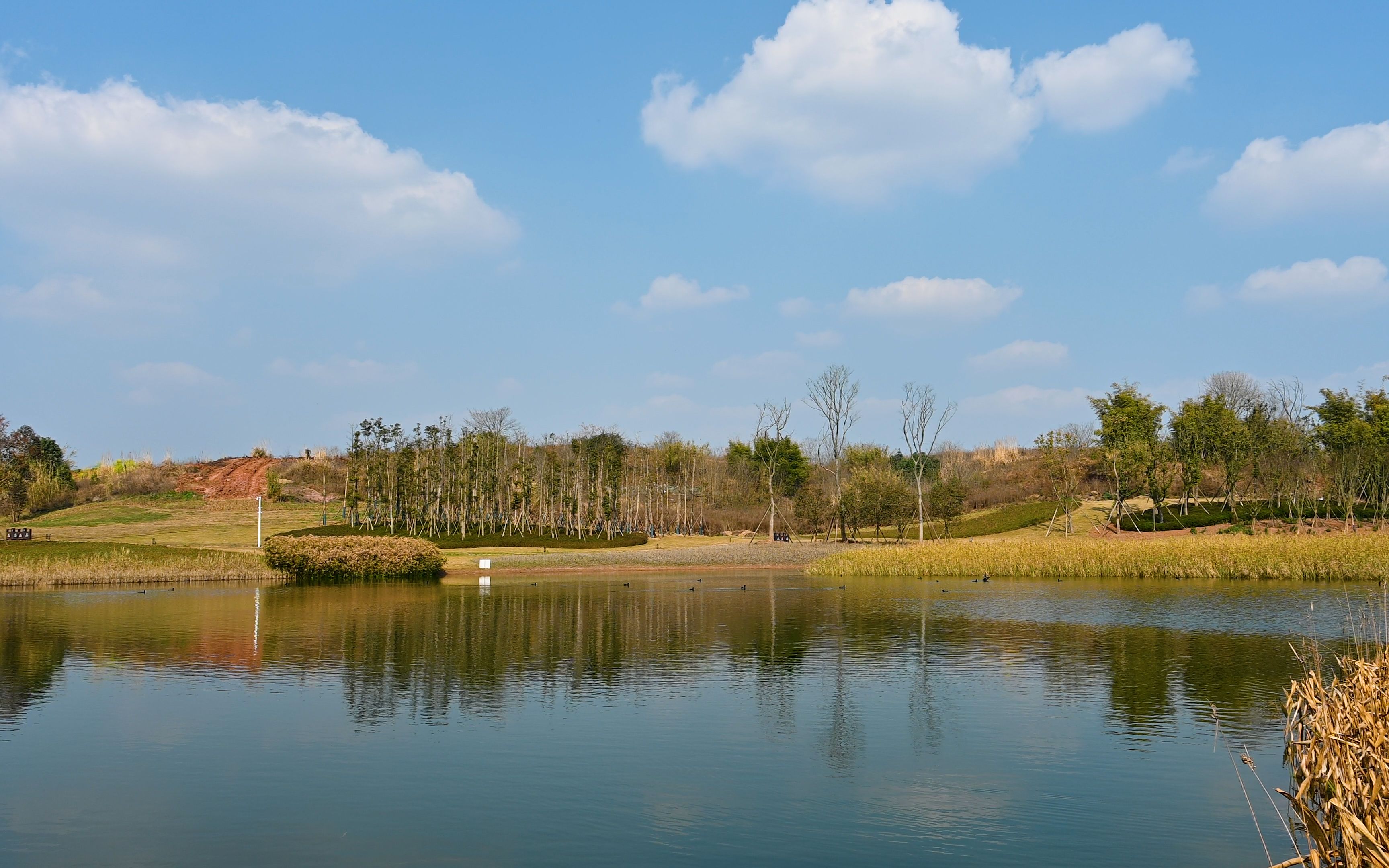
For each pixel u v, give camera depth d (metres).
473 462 65.25
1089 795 9.61
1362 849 6.01
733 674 16.44
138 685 15.24
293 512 72.62
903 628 22.91
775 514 75.56
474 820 8.80
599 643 20.20
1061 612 26.34
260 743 11.52
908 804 9.31
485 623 24.16
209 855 7.88
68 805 9.20
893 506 62.81
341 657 18.16
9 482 65.12
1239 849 8.12
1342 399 68.38
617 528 70.94
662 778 10.16
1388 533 43.59
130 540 56.06
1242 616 24.80
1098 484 81.31
